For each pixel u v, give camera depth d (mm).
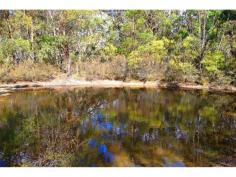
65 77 12641
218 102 8258
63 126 5508
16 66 11883
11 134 4953
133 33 14695
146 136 4945
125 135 4977
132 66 13461
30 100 8188
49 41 12789
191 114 6586
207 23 13211
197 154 4156
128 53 14188
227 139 4766
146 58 13461
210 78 12141
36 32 12883
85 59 13711
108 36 14703
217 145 4480
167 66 13281
